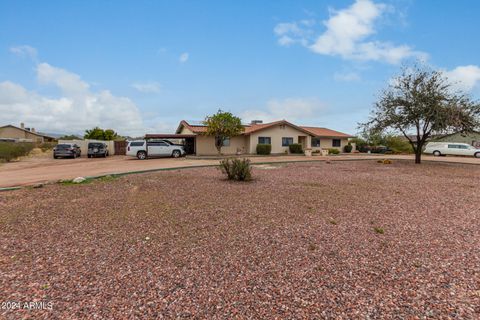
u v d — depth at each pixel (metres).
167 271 3.06
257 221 4.93
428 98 16.14
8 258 3.39
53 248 3.71
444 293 2.62
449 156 29.69
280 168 14.72
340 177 10.96
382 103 18.00
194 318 2.24
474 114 15.67
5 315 2.27
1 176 11.47
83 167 15.55
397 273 3.02
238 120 25.09
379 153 34.75
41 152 31.02
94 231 4.39
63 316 2.26
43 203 6.30
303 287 2.73
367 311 2.35
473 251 3.63
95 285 2.76
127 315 2.28
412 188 8.52
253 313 2.31
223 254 3.52
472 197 7.20
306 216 5.27
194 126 28.61
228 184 8.98
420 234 4.30
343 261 3.32
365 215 5.37
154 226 4.64
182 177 10.73
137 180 9.89
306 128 36.38
